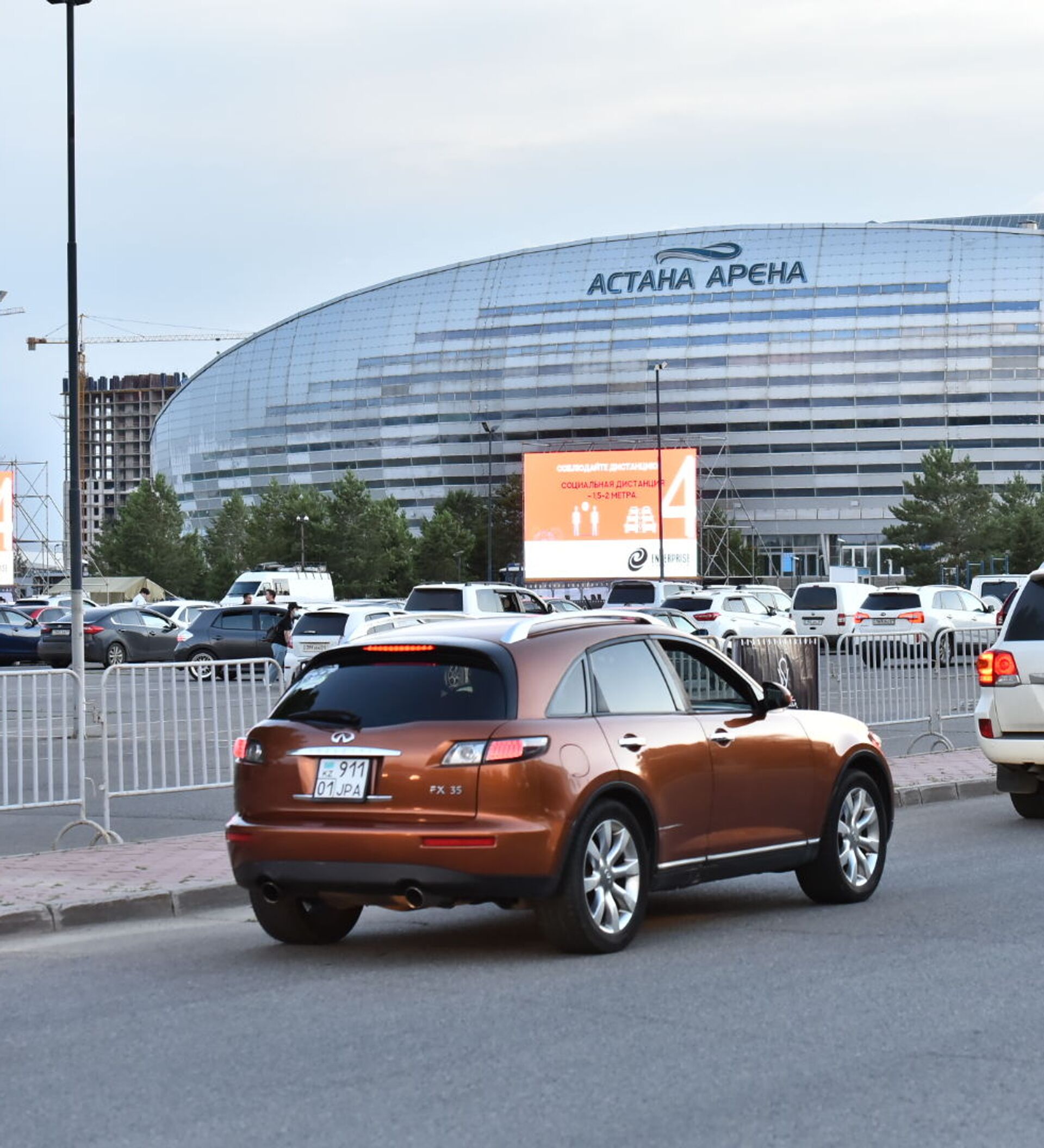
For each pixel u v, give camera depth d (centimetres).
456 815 805
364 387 16750
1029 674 1350
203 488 18438
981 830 1362
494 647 841
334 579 11356
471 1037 661
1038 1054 620
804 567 15325
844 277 15200
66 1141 526
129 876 1091
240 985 790
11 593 9138
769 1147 505
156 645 4391
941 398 14950
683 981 772
